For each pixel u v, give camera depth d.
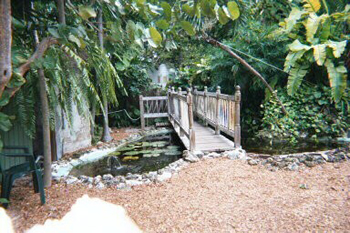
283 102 5.22
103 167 3.66
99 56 2.74
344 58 4.48
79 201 2.25
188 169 3.01
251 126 5.98
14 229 1.77
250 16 5.92
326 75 5.18
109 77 3.02
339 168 2.69
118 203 2.19
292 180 2.50
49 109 2.87
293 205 1.97
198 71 7.41
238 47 5.73
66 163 3.73
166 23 1.53
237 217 1.85
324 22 4.30
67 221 1.88
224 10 1.38
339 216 1.75
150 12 1.79
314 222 1.70
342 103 4.64
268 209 1.94
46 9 3.06
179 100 4.93
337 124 4.54
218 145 3.74
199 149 3.54
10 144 3.22
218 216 1.88
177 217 1.89
